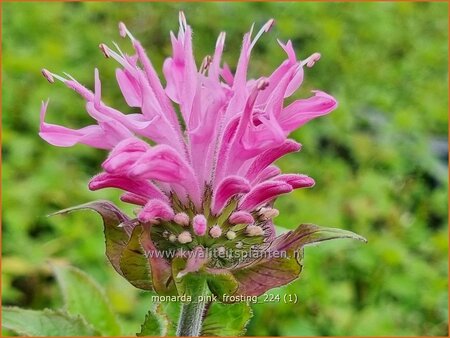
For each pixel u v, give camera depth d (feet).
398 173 0.83
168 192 0.28
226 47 0.98
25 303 0.58
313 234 0.27
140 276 0.27
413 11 1.23
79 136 0.27
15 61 0.74
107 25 0.98
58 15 0.90
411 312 0.62
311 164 0.76
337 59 1.01
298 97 0.89
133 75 0.28
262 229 0.29
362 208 0.69
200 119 0.27
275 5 1.03
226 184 0.27
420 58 1.10
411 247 0.72
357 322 0.55
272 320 0.53
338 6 1.13
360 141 0.82
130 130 0.27
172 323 0.32
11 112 0.73
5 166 0.64
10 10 0.88
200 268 0.26
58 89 0.75
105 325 0.35
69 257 0.57
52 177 0.63
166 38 1.00
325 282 0.58
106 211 0.28
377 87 1.05
